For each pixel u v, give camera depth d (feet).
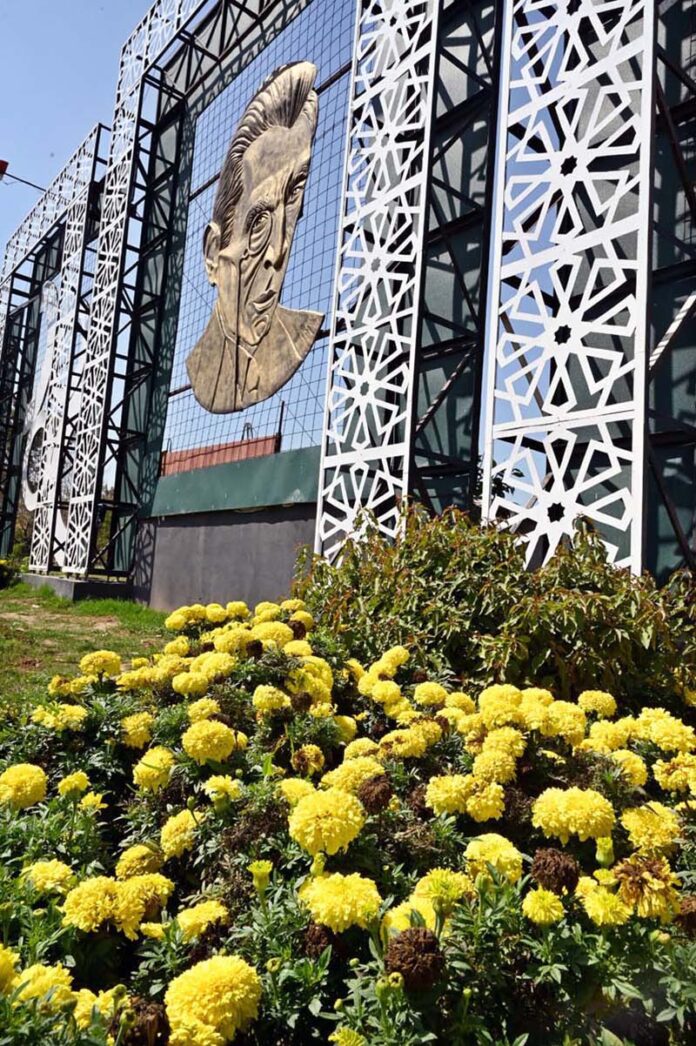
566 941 4.03
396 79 22.79
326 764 6.86
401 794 6.02
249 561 30.14
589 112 18.86
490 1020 3.83
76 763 6.86
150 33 43.73
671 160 17.15
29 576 47.57
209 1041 3.26
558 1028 3.89
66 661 21.07
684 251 16.19
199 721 6.47
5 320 67.36
